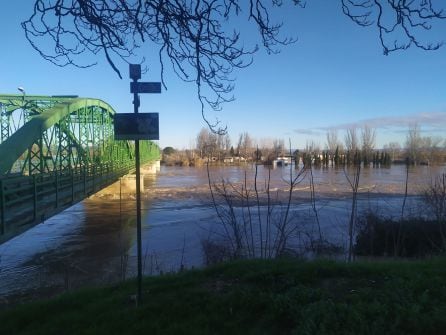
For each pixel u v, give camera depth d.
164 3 4.30
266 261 8.35
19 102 43.06
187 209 38.56
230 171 83.88
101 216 35.53
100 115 43.28
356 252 16.61
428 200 16.83
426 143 98.62
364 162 102.69
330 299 6.08
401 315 5.30
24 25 4.16
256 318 5.85
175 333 5.48
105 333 5.58
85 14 4.11
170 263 18.48
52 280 17.28
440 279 6.66
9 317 6.56
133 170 55.34
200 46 4.71
